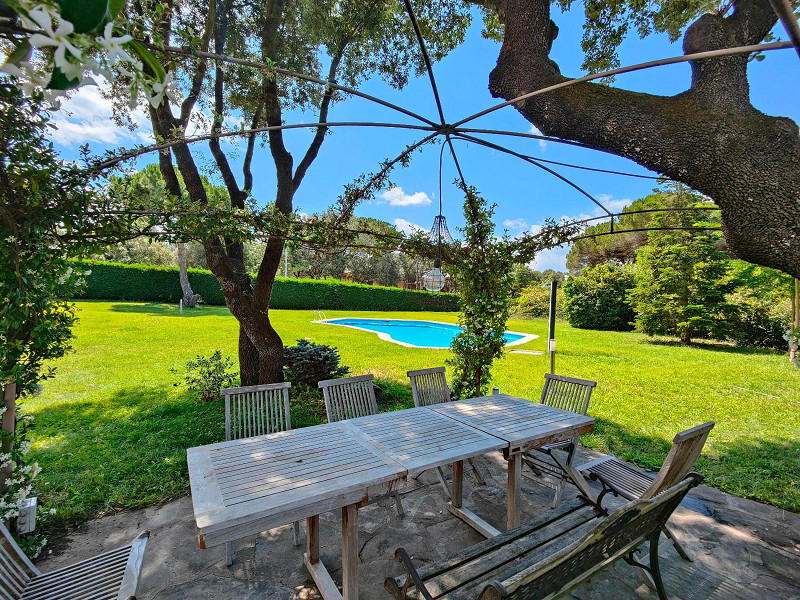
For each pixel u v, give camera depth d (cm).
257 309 495
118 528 262
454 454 211
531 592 125
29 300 212
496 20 394
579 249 1705
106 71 71
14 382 222
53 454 363
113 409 488
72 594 154
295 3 407
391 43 459
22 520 242
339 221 369
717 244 1129
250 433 266
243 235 323
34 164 203
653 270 1227
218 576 216
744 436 432
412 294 2236
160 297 1827
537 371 761
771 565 225
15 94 185
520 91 231
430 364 791
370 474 186
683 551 230
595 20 348
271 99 436
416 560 229
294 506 161
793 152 178
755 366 813
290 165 484
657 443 412
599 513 219
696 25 196
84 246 243
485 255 424
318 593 204
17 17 67
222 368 558
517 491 244
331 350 593
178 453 368
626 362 856
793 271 182
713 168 188
